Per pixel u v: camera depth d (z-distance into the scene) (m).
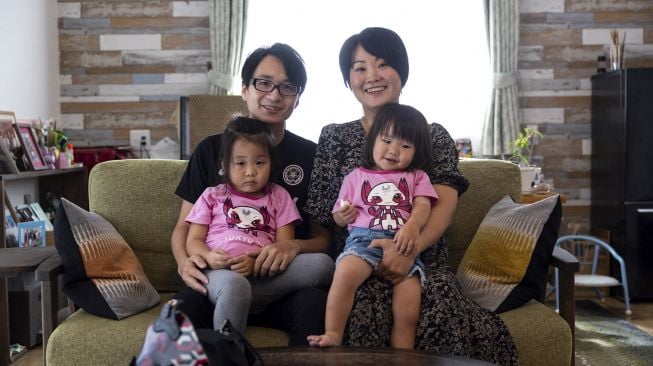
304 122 5.02
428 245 2.04
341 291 1.91
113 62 4.96
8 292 3.25
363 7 5.01
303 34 5.01
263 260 2.03
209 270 2.03
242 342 1.44
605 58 5.02
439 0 5.02
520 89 5.06
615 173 4.65
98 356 1.96
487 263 2.22
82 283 2.11
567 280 2.13
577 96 5.08
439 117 5.07
